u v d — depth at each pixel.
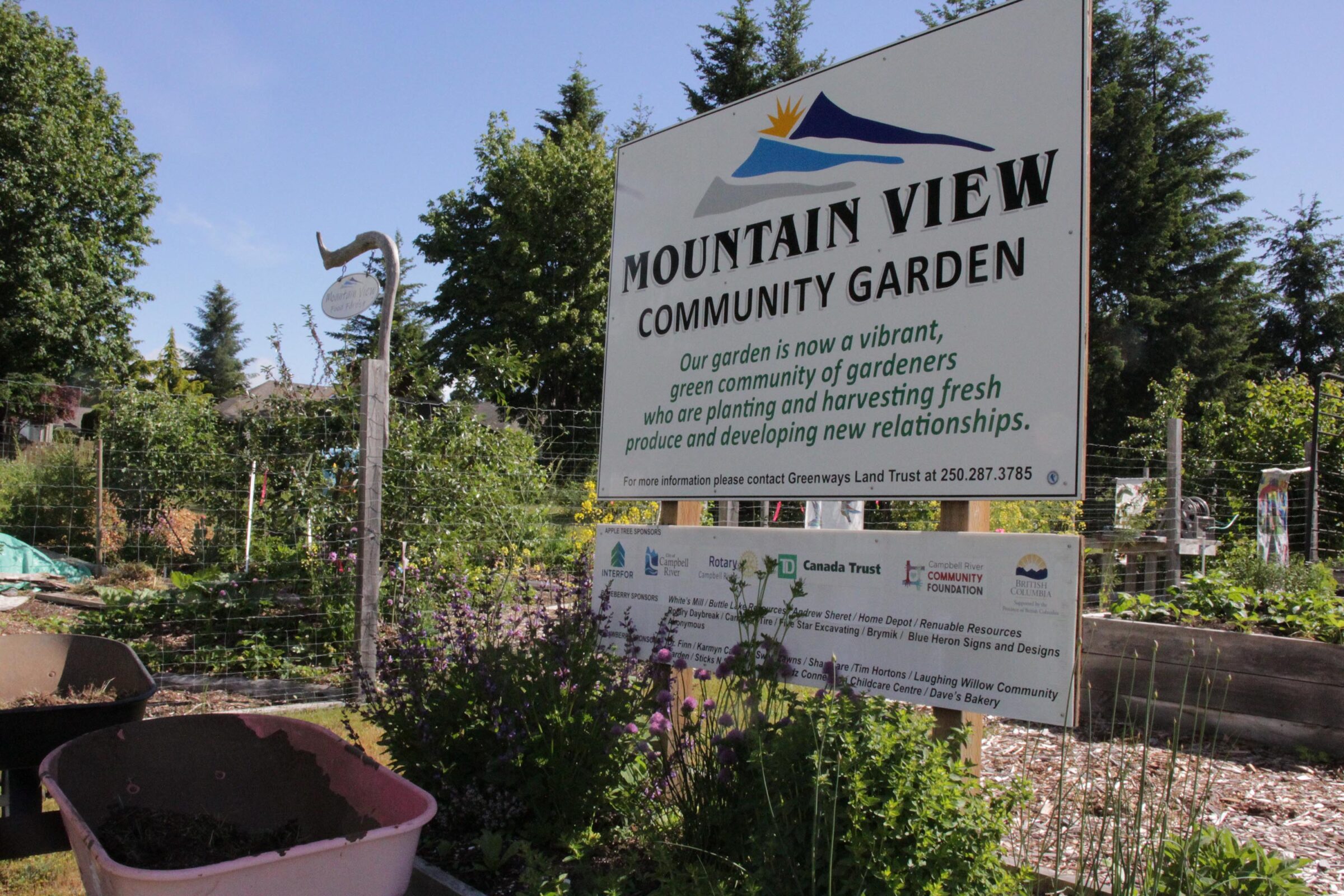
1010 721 5.87
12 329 30.97
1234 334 35.97
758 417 4.16
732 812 3.11
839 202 3.92
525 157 37.50
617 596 4.66
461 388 8.98
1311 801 4.29
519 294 37.38
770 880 2.68
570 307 36.75
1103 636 5.90
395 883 2.41
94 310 33.75
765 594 3.99
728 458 4.27
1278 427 14.26
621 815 3.69
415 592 6.59
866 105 3.86
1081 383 3.14
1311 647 5.09
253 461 8.77
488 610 4.64
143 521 12.31
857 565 3.67
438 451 8.07
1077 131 3.22
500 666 3.80
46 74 32.50
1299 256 45.91
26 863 3.71
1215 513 13.37
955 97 3.57
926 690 3.43
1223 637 5.42
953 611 3.38
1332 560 11.09
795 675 3.80
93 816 2.93
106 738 3.01
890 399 3.68
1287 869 2.67
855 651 3.64
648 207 4.77
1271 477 10.53
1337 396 13.51
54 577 10.91
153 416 12.12
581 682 3.62
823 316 3.94
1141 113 35.59
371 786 2.84
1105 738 5.39
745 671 3.39
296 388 8.62
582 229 38.16
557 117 48.00
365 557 6.00
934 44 3.65
